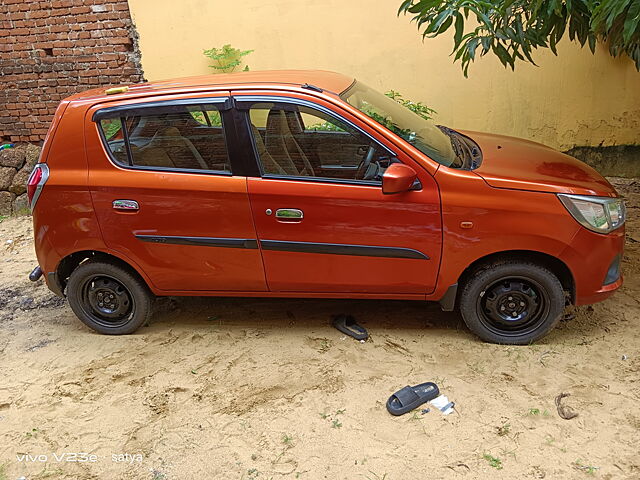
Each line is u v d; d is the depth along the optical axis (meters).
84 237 3.78
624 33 3.44
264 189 3.47
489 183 3.31
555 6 3.78
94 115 3.63
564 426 2.98
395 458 2.87
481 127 6.73
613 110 6.44
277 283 3.73
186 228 3.64
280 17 6.72
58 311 4.68
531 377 3.38
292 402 3.33
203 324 4.26
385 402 3.26
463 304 3.62
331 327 4.08
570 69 6.34
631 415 3.02
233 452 2.99
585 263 3.38
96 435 3.20
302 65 6.88
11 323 4.52
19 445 3.17
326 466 2.85
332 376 3.52
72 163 3.69
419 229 3.40
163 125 3.58
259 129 3.50
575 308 4.09
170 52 7.02
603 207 3.34
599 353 3.56
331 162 3.46
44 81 7.36
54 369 3.84
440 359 3.61
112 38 7.04
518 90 6.51
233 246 3.63
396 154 3.38
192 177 3.55
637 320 3.89
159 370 3.73
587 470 2.70
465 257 3.43
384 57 6.67
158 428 3.21
